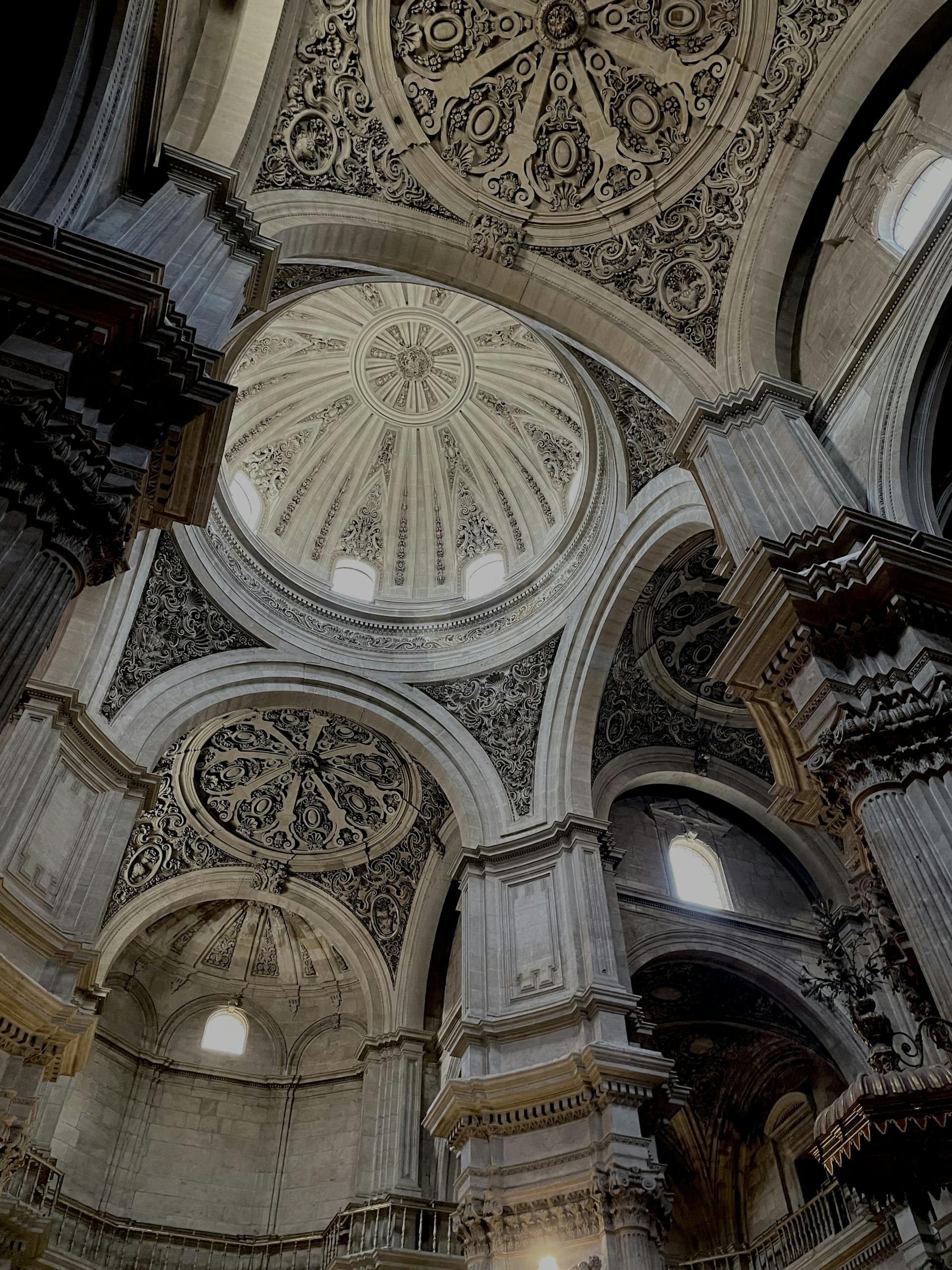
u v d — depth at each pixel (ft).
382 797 71.31
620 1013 48.29
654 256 47.91
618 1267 40.16
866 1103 23.07
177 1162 68.23
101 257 25.75
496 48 45.11
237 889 72.28
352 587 75.25
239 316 36.65
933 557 31.91
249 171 41.75
